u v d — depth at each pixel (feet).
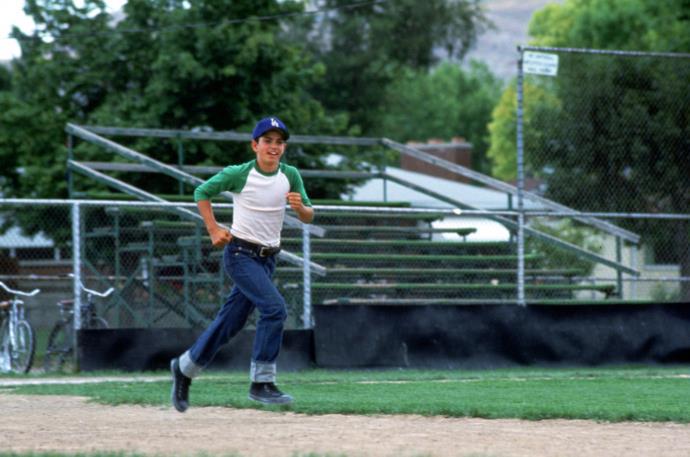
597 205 225.15
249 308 76.48
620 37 354.95
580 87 224.53
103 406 87.35
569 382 123.13
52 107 258.16
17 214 244.63
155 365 139.64
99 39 258.78
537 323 150.71
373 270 163.53
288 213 161.89
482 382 123.13
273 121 73.77
